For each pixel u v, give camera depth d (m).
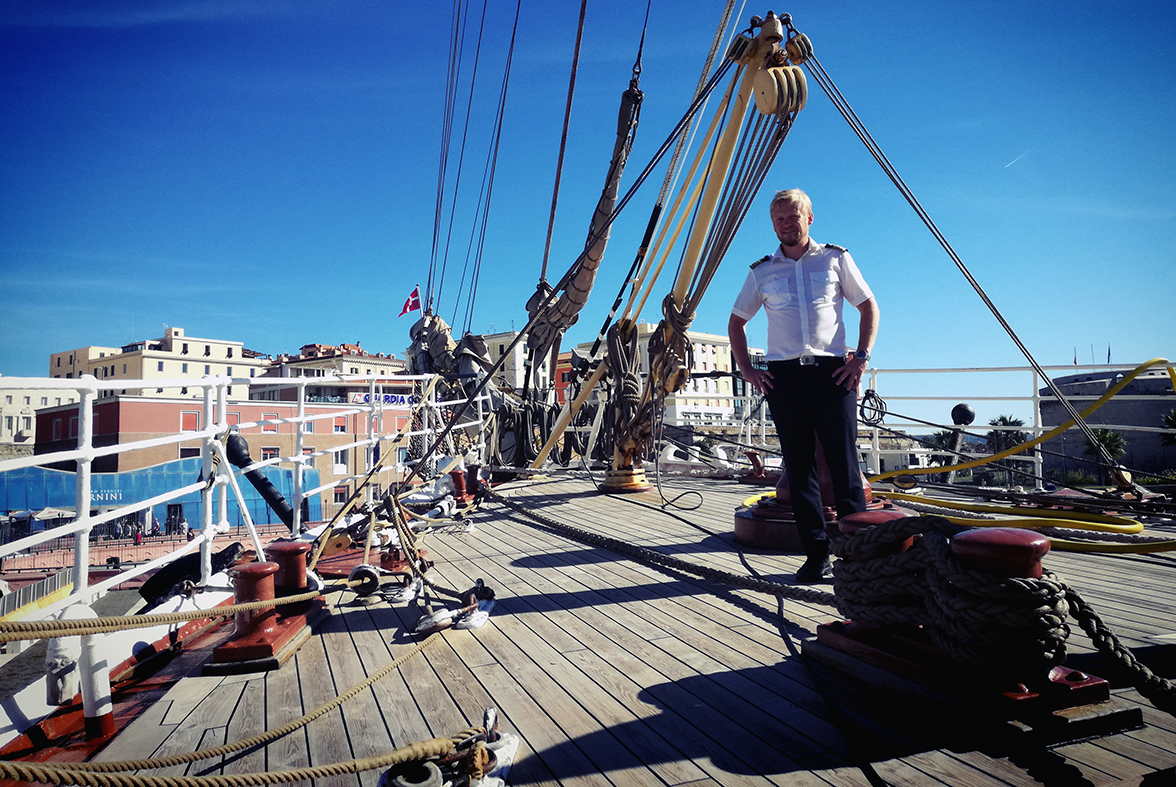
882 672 2.11
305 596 2.84
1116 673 2.15
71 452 2.26
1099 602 2.98
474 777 1.66
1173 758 1.62
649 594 3.47
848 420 3.26
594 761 1.79
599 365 8.04
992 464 6.22
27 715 2.10
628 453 7.59
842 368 3.21
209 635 3.07
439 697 2.27
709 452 10.09
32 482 29.53
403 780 1.62
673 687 2.26
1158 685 1.67
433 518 6.15
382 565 4.27
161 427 34.19
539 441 11.17
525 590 3.66
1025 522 4.00
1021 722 1.72
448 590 3.36
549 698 2.22
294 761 1.86
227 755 1.91
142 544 29.11
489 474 9.59
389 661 2.64
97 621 1.77
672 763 1.76
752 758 1.76
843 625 2.38
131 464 32.97
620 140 5.96
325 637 2.97
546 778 1.72
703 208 4.97
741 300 3.53
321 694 2.34
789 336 3.31
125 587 17.89
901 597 2.11
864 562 2.17
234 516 30.06
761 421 9.13
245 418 34.94
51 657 2.22
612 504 6.83
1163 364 4.66
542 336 8.22
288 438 36.56
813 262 3.33
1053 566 3.73
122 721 2.19
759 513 4.50
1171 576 3.45
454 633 2.96
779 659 2.46
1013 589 1.69
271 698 2.31
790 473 3.41
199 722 2.14
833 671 2.31
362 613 3.35
